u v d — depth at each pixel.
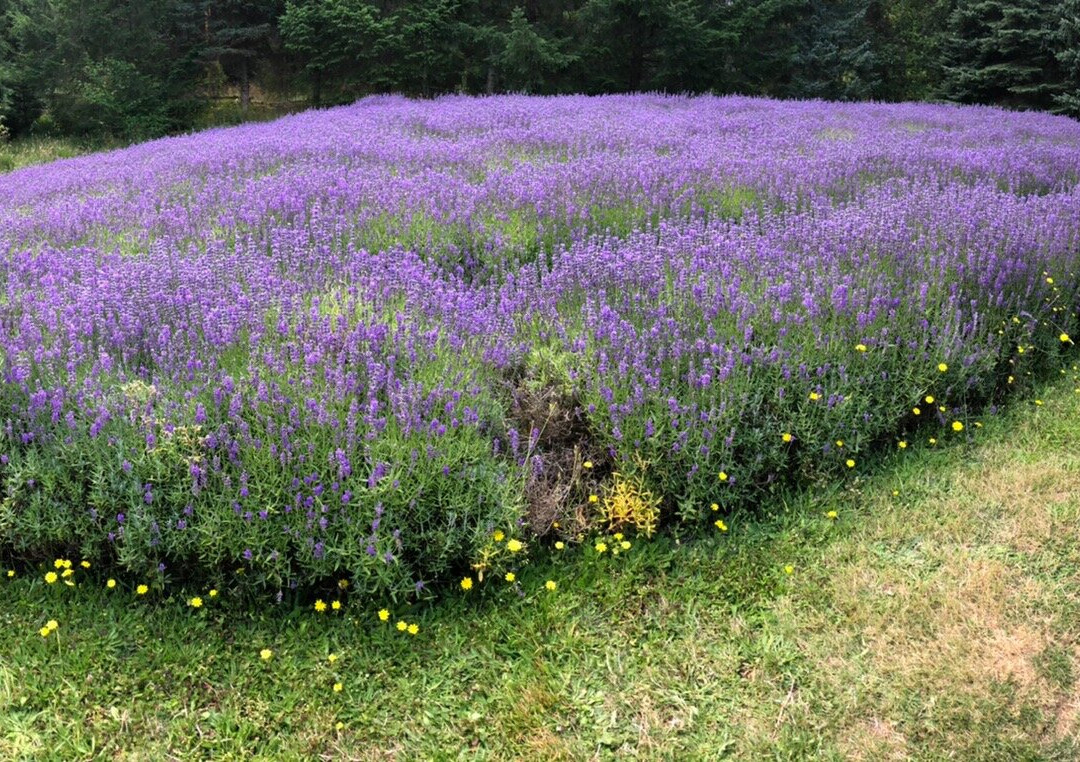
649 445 4.56
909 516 4.66
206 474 4.10
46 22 23.95
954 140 13.34
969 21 26.12
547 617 4.01
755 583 4.23
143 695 3.61
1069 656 3.69
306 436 4.24
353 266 6.29
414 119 15.18
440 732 3.50
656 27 25.34
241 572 4.03
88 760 3.32
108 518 4.12
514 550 4.04
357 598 4.02
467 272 7.19
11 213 9.02
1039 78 25.20
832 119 15.91
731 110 17.98
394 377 4.65
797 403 5.00
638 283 6.00
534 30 25.52
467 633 3.96
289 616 3.97
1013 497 4.72
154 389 4.36
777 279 5.99
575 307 5.84
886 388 5.24
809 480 4.93
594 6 24.50
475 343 5.17
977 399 5.72
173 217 8.03
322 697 3.64
